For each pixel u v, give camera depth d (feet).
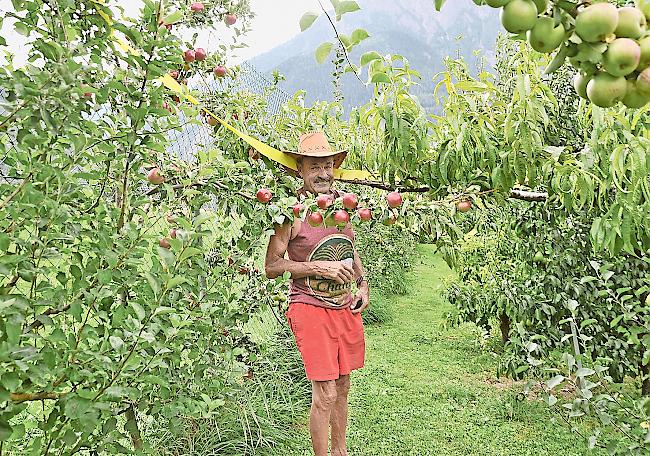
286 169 10.41
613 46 2.58
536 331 14.65
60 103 4.93
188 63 8.95
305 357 10.61
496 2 2.64
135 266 5.87
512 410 14.62
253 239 8.35
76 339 5.39
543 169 8.28
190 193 7.25
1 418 4.57
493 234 17.49
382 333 23.16
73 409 4.73
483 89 9.00
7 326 4.37
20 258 4.67
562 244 13.51
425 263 42.11
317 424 10.79
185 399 6.31
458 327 23.94
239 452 11.90
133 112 5.74
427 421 14.44
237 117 10.26
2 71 4.85
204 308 6.92
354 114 9.42
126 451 5.82
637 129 8.36
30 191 4.88
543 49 2.67
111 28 5.82
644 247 8.54
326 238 10.73
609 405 8.32
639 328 9.75
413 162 8.64
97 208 6.21
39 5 5.37
